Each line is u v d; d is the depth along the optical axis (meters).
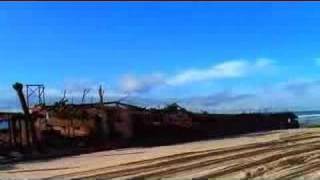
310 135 53.03
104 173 29.25
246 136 63.62
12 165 35.91
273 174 27.27
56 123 52.41
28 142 45.69
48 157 41.16
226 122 74.25
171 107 65.38
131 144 52.25
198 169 29.33
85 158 39.22
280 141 46.41
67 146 48.91
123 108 56.78
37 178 28.42
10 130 45.81
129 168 30.78
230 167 29.84
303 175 27.02
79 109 54.12
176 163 32.22
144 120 58.12
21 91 45.59
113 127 54.88
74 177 28.30
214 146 44.50
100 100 56.81
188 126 64.19
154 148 46.69
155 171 28.98
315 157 34.03
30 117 46.12
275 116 89.50
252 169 29.06
